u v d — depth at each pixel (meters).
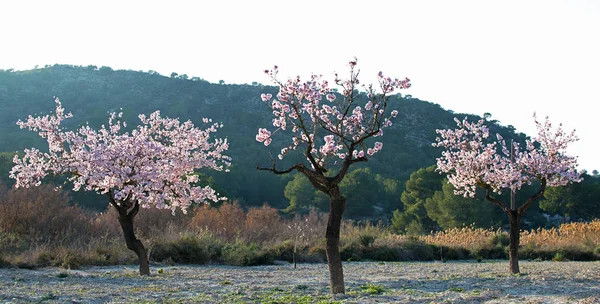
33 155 17.20
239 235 30.70
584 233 36.28
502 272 19.47
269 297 12.64
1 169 43.44
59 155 18.28
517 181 18.88
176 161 17.47
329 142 13.11
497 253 32.56
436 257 31.28
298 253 26.91
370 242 31.00
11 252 21.27
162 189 17.44
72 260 20.66
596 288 13.91
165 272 19.69
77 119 91.81
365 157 13.27
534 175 18.80
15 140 73.12
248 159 79.56
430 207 52.09
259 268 22.81
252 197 72.81
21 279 16.14
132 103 104.06
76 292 13.46
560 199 57.78
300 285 15.12
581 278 16.38
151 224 30.30
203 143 18.94
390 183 74.19
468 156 18.84
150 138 17.81
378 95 13.85
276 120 13.47
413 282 16.14
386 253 29.69
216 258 25.19
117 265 22.08
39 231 24.94
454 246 32.47
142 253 18.17
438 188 56.06
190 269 21.52
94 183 16.55
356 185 64.94
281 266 24.22
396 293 13.27
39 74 114.56
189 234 26.50
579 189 56.28
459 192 20.16
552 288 13.99
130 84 117.31
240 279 17.55
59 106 17.84
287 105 13.16
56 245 23.53
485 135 19.41
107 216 30.19
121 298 12.55
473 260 31.05
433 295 12.88
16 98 100.50
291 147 14.09
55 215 26.89
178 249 24.34
